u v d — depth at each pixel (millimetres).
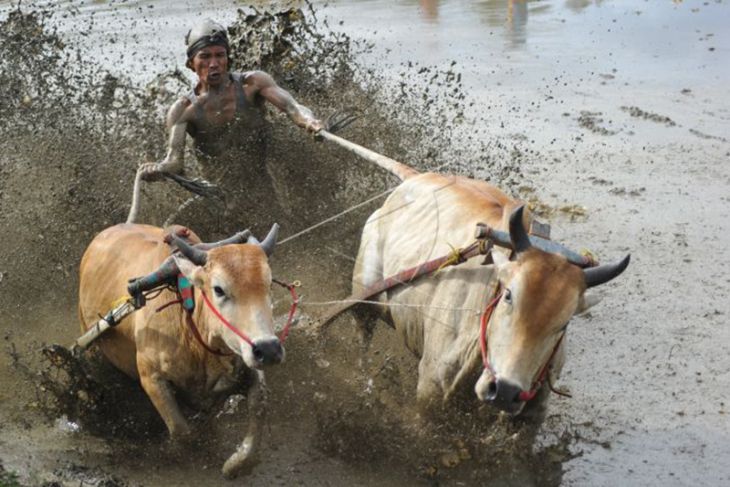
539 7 20594
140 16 18938
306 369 7359
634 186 11234
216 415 6754
